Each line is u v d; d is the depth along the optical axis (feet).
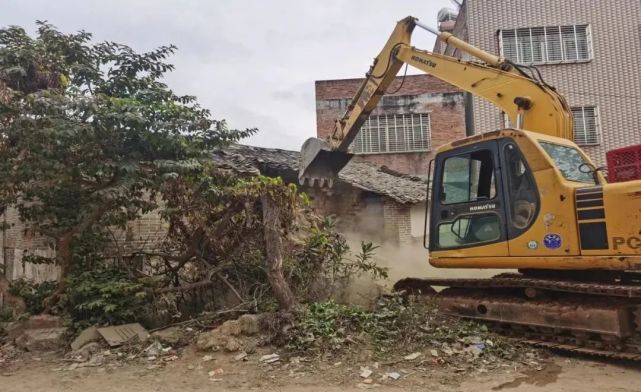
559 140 21.52
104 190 21.61
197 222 25.67
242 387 16.56
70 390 16.83
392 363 18.13
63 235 24.63
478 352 19.03
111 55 26.81
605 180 21.99
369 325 20.95
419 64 28.43
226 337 20.34
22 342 21.89
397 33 30.17
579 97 57.00
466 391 15.64
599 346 18.94
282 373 17.66
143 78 27.02
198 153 25.07
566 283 19.61
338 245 27.71
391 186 50.90
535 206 19.98
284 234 24.64
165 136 23.30
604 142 56.29
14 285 27.02
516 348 20.01
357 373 17.37
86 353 20.40
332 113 68.33
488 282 22.40
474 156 22.48
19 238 35.42
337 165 34.63
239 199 24.52
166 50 27.53
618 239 17.87
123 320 23.50
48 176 22.62
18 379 18.13
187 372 18.21
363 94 31.81
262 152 45.29
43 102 21.02
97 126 21.84
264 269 25.41
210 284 26.20
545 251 19.56
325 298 25.20
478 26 58.29
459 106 66.33
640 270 18.30
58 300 24.50
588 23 57.62
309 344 19.60
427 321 21.59
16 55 23.76
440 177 23.70
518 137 20.70
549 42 57.88
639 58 56.85
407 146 66.44
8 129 22.03
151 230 30.40
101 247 26.32
